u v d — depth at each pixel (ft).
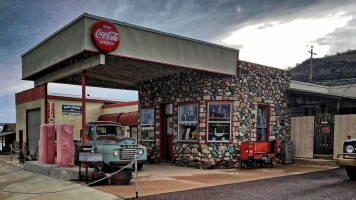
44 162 34.32
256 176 30.25
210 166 35.99
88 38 27.48
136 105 67.51
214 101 37.22
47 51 35.27
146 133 45.98
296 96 43.73
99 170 25.95
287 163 41.01
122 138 36.37
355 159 26.13
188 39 33.83
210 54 35.60
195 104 38.40
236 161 36.78
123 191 22.63
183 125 39.83
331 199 20.04
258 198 20.40
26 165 36.17
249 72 39.06
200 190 23.04
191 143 38.01
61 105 72.28
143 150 34.94
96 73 41.01
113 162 32.32
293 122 43.65
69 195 22.02
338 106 39.60
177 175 31.07
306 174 31.53
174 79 41.57
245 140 37.65
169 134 42.70
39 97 48.34
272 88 41.96
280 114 42.75
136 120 61.36
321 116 41.06
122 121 66.39
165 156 42.98
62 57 31.40
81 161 26.32
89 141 36.45
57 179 28.66
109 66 36.04
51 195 22.48
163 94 43.19
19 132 58.03
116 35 28.53
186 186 24.70
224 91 37.24
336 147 39.01
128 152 33.30
